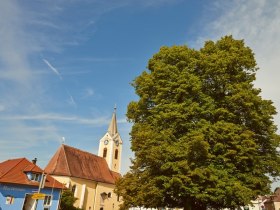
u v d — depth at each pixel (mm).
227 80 23734
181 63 24859
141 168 24422
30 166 41406
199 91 22906
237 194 19312
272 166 22453
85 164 67938
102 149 81562
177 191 20859
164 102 23578
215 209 23734
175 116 21906
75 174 60750
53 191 43219
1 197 35375
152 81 25125
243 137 20906
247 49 25359
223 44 25906
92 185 65688
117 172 80875
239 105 22516
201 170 19422
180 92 22797
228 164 20469
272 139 23234
